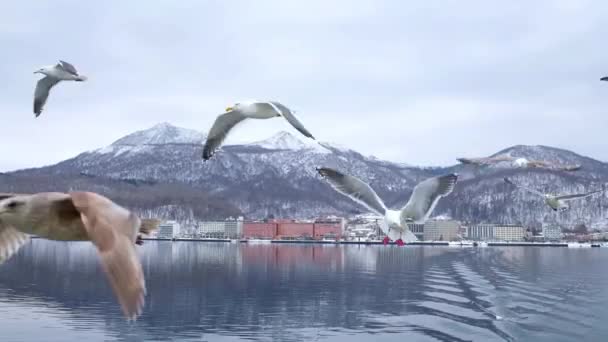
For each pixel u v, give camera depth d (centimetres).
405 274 8869
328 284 7669
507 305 5653
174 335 4541
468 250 15912
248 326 4919
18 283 7138
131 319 256
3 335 4312
